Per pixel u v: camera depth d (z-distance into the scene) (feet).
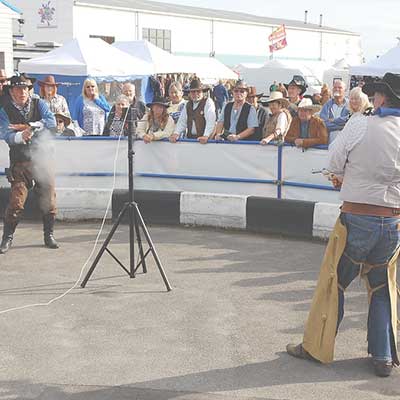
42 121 22.81
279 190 27.40
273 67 93.66
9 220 23.24
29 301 18.34
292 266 21.70
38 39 98.43
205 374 14.01
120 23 105.50
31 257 22.65
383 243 13.79
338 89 30.09
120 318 17.10
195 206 27.04
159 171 29.17
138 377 13.87
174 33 118.32
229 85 77.20
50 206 23.65
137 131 29.27
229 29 132.98
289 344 15.14
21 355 14.89
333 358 14.75
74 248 23.84
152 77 63.46
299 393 13.19
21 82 22.34
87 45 53.67
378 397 13.05
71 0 95.91
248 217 26.23
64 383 13.60
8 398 12.98
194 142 28.40
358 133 13.53
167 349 15.23
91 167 29.32
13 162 23.15
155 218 27.48
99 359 14.70
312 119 26.50
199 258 22.58
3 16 69.36
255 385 13.52
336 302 14.28
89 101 32.94
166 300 18.43
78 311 17.58
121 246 24.12
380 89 13.62
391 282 14.12
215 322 16.85
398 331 16.29
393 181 13.52
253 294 18.95
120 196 27.78
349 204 13.91
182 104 33.24
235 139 27.81
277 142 27.02
